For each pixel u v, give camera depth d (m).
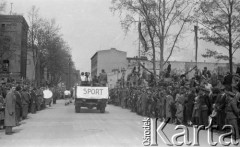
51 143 12.52
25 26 66.94
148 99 24.89
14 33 62.81
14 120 15.09
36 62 63.72
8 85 19.42
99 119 22.64
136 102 29.77
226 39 23.98
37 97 30.27
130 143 12.52
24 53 65.19
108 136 14.35
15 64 61.03
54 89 46.84
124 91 38.72
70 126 18.17
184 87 19.47
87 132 15.68
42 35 63.25
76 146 11.90
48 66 68.00
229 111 13.50
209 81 19.53
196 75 22.27
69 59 79.56
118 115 26.58
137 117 24.56
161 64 32.31
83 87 29.69
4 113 16.05
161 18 32.19
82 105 29.41
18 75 60.94
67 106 40.41
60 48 69.56
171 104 20.02
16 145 12.10
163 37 32.31
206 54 24.41
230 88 14.93
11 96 15.06
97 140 13.23
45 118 23.02
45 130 16.42
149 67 50.75
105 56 103.19
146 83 36.19
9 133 14.99
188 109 18.44
